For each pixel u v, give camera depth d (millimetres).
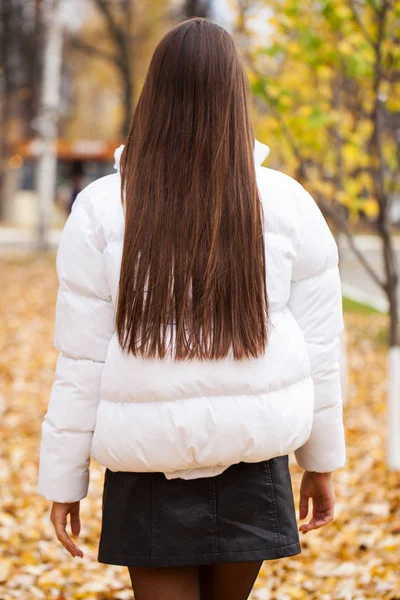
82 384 2105
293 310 2180
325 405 2219
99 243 2086
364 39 5520
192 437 2006
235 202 2039
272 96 5867
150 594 2111
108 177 2178
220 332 2004
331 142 6699
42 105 21641
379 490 5309
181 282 2006
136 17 25766
